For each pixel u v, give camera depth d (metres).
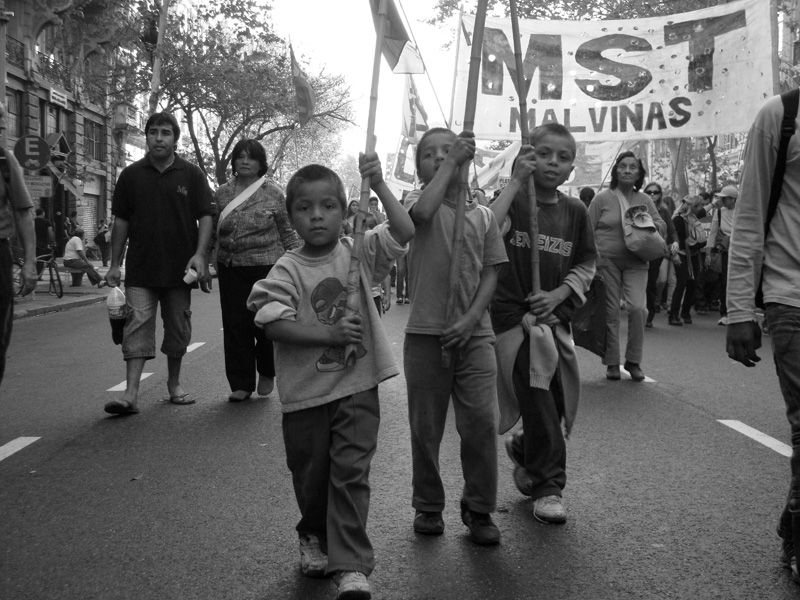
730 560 3.88
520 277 4.44
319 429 3.52
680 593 3.53
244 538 4.17
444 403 4.08
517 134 9.59
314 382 3.49
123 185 7.04
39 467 5.43
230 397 7.43
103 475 5.23
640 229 8.24
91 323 15.06
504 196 4.29
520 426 5.04
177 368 7.36
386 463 5.49
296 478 3.61
